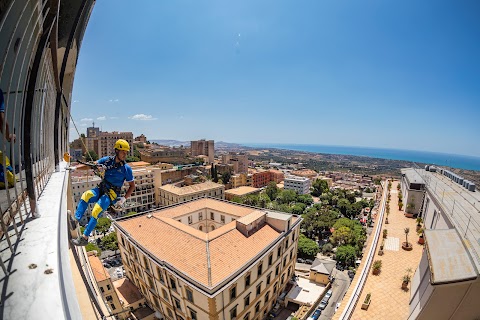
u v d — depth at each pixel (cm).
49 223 352
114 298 3011
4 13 276
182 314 2583
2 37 391
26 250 285
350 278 4966
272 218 3369
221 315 2281
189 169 11219
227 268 2431
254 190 10275
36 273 252
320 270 4212
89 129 16112
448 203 1852
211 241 2681
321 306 3728
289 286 3834
